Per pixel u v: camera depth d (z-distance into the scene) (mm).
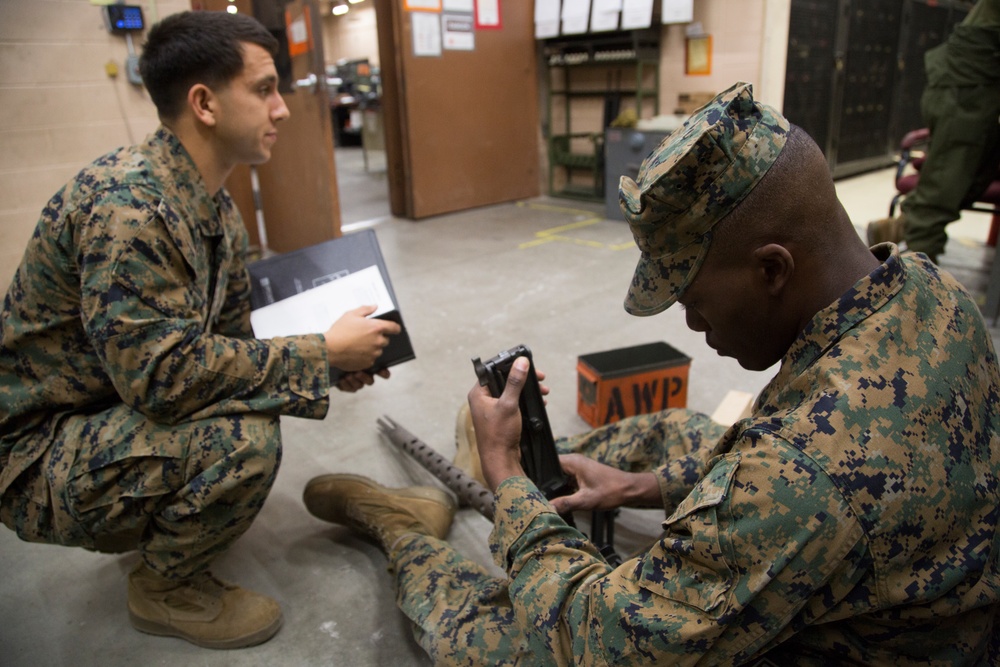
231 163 1283
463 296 3225
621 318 2867
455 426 1924
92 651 1272
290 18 3551
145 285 1070
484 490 1494
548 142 5770
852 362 641
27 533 1209
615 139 4652
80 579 1471
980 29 2592
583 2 4918
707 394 2162
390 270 3721
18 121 2637
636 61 4777
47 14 2607
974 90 2664
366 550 1537
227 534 1207
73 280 1119
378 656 1245
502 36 5254
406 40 4695
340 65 9391
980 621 694
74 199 1093
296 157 3826
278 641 1285
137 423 1127
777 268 664
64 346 1165
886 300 665
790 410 669
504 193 5645
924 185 2896
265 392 1172
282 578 1447
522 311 2992
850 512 595
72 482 1103
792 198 643
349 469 1832
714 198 651
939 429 627
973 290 3055
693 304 728
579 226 4707
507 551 886
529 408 1067
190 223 1199
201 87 1168
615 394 1860
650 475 1278
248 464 1143
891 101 6254
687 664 672
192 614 1268
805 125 5133
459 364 2465
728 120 637
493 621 1025
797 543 602
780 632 658
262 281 1461
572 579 797
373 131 7648
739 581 629
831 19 5016
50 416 1195
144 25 2791
